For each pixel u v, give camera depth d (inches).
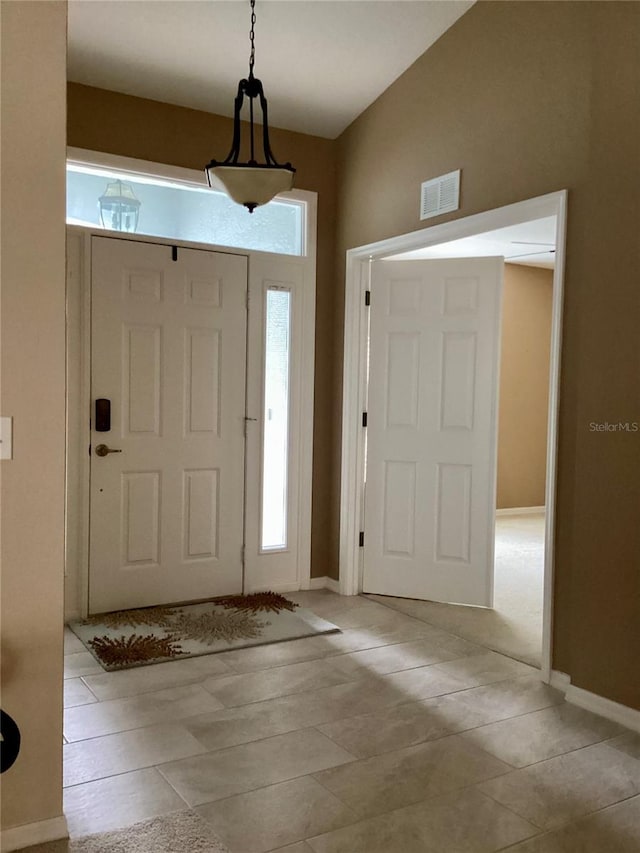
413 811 88.7
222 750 102.3
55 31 79.4
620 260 113.2
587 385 117.9
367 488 179.2
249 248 173.6
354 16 140.7
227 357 170.2
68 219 153.5
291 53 150.0
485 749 104.2
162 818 85.9
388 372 175.8
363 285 177.5
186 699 118.7
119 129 155.1
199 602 169.6
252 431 174.6
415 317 172.4
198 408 167.5
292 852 80.3
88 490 156.0
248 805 89.0
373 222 169.6
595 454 116.8
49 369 81.0
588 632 117.9
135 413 160.4
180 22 138.1
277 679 127.5
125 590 161.8
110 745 103.0
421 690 124.0
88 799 89.4
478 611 168.2
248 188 127.9
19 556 80.2
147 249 159.6
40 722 81.2
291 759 100.3
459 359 168.7
